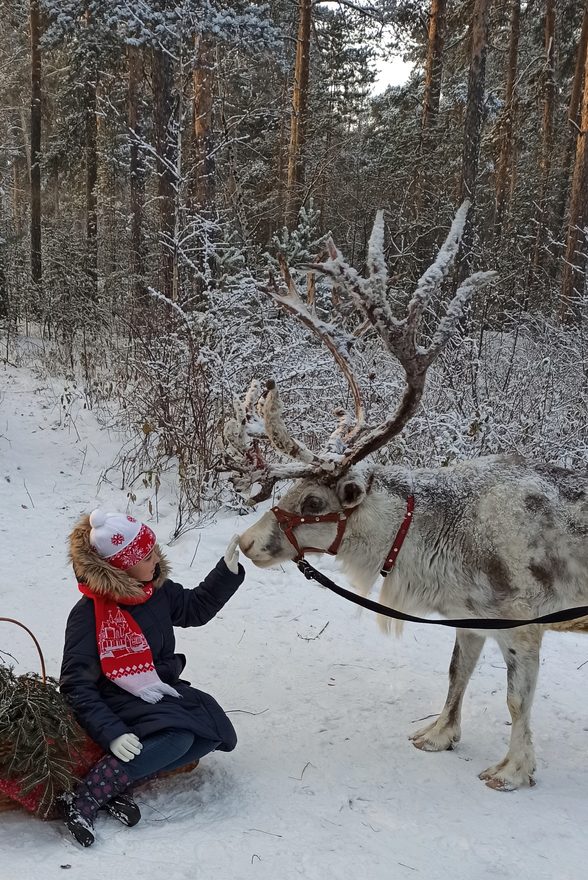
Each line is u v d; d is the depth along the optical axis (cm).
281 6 2295
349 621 520
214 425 769
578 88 2189
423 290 323
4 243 1758
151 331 905
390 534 353
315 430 750
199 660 455
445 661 470
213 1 1298
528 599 340
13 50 2945
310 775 338
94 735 290
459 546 348
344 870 269
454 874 272
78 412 1038
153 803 306
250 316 845
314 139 2314
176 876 255
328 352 829
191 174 1193
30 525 677
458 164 2156
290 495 355
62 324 1533
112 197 2575
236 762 346
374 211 2389
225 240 1062
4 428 958
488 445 703
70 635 307
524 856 286
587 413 820
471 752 368
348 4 2162
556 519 341
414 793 329
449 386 796
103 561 306
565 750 375
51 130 3222
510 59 2212
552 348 912
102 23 1786
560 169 2238
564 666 469
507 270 1505
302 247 1109
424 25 2255
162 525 693
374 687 431
